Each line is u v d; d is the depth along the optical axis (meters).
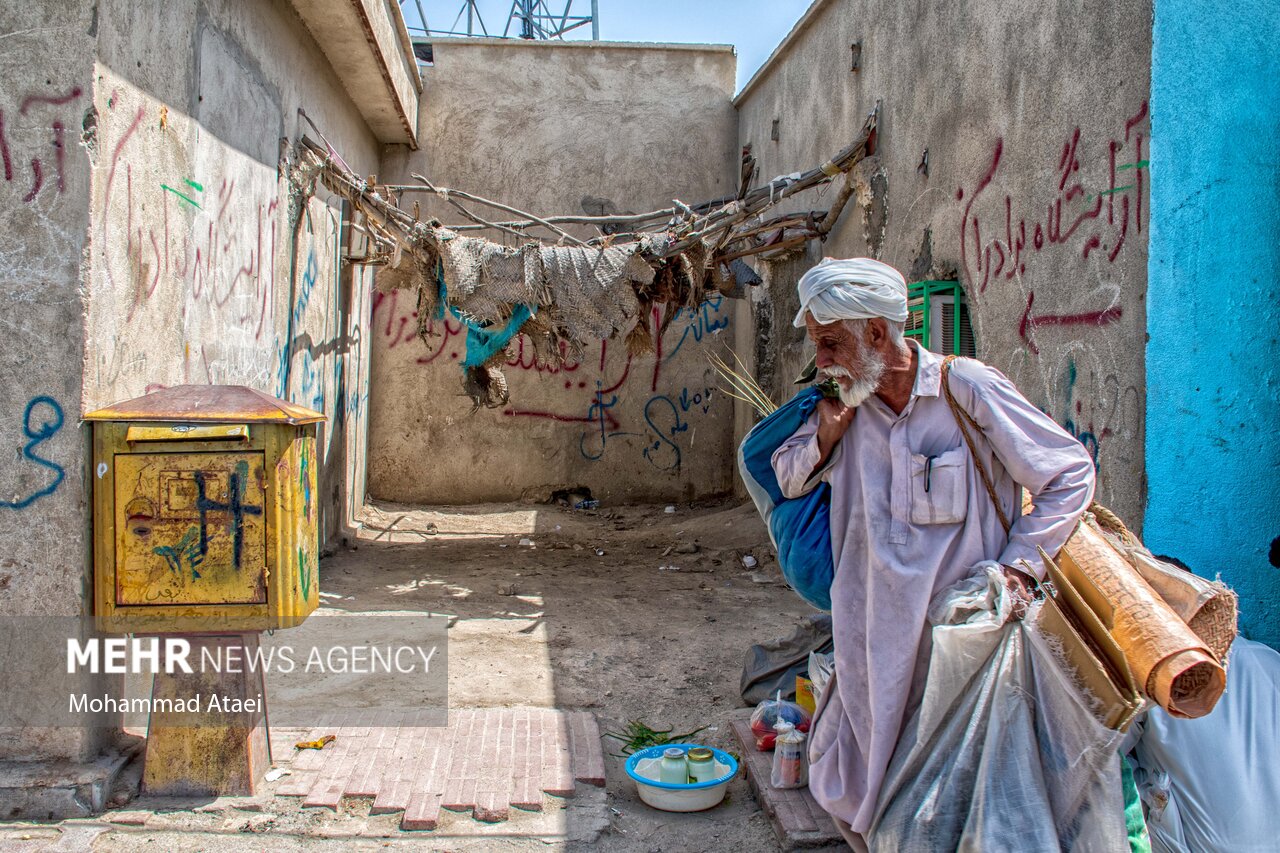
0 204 3.29
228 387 3.37
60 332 3.29
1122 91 3.86
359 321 9.67
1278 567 3.45
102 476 3.24
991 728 2.46
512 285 6.38
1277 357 3.47
